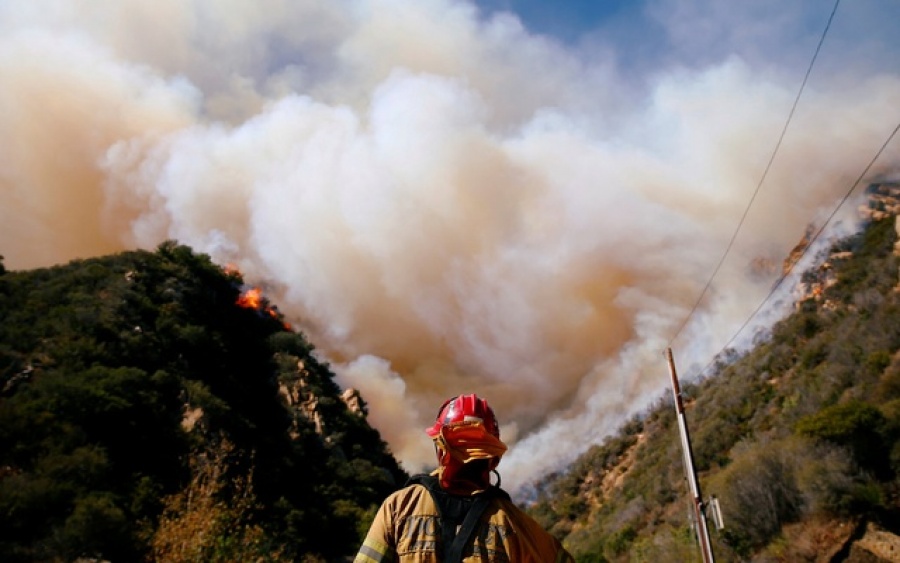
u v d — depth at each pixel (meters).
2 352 37.56
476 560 2.24
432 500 2.37
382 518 2.41
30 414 31.05
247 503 19.47
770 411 39.53
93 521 23.41
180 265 73.44
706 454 40.53
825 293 55.97
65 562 22.16
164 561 17.23
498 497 2.40
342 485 51.84
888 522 21.36
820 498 22.89
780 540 23.14
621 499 50.41
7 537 23.30
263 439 48.19
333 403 69.31
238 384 58.22
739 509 24.97
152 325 54.34
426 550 2.26
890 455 23.31
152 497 29.31
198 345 56.16
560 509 64.44
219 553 17.59
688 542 27.23
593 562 37.19
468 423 2.51
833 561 21.27
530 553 2.34
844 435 24.53
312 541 38.53
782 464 24.97
